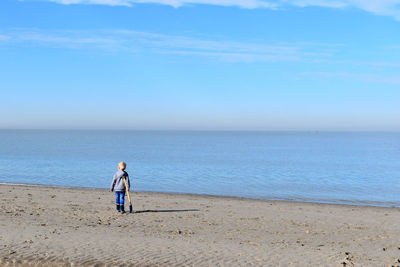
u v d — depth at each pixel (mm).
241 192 28609
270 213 17453
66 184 31844
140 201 20328
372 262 8922
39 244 9703
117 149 94938
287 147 121875
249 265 8469
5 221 13406
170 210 17594
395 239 12531
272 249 10070
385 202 24906
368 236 13023
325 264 8633
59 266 8211
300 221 15625
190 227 13805
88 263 8352
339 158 71875
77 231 11867
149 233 12211
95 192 24344
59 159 58219
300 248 10477
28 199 19906
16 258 8594
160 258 8797
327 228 14344
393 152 96000
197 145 130375
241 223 14898
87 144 125812
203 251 9508
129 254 9039
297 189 30875
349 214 17812
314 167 52281
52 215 15422
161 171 43594
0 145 108562
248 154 81062
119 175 16453
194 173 41938
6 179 33781
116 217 15414
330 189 31297
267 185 33062
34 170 41906
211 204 19969
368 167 53219
